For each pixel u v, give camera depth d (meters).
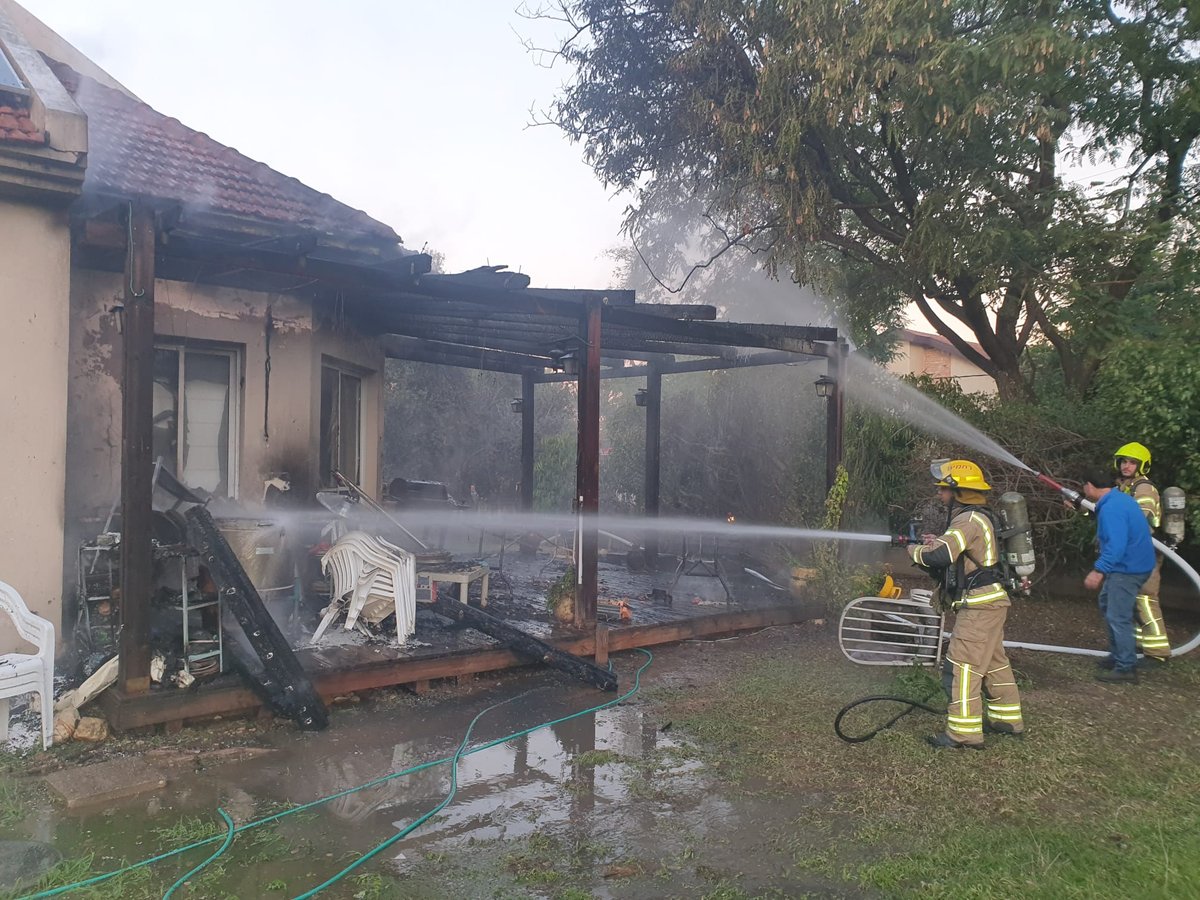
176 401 6.81
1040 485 9.13
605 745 4.77
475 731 4.96
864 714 5.31
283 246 5.12
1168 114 9.20
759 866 3.34
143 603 4.55
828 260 11.34
